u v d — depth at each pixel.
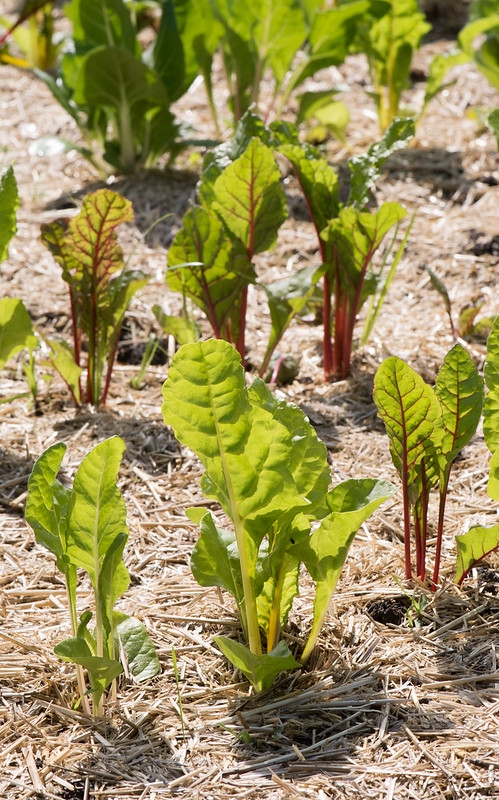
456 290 3.36
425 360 3.07
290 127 3.03
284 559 2.46
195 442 2.39
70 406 2.99
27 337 2.86
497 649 2.51
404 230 3.73
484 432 2.57
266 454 2.38
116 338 2.96
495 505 2.74
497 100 4.93
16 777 2.38
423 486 2.57
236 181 2.89
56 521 2.44
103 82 3.89
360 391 3.01
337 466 2.83
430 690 2.46
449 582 2.60
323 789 2.36
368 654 2.51
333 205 2.99
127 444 2.89
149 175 4.21
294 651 2.51
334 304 3.07
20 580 2.64
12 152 4.62
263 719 2.43
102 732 2.42
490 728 2.41
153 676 2.49
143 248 3.69
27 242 3.76
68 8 4.09
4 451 2.87
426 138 4.49
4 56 5.22
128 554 2.68
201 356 2.35
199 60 4.22
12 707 2.44
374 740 2.41
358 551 2.67
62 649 2.37
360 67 5.50
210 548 2.47
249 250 2.95
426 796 2.35
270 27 4.12
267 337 3.17
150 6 4.71
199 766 2.39
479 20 4.06
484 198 3.89
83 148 4.13
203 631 2.55
